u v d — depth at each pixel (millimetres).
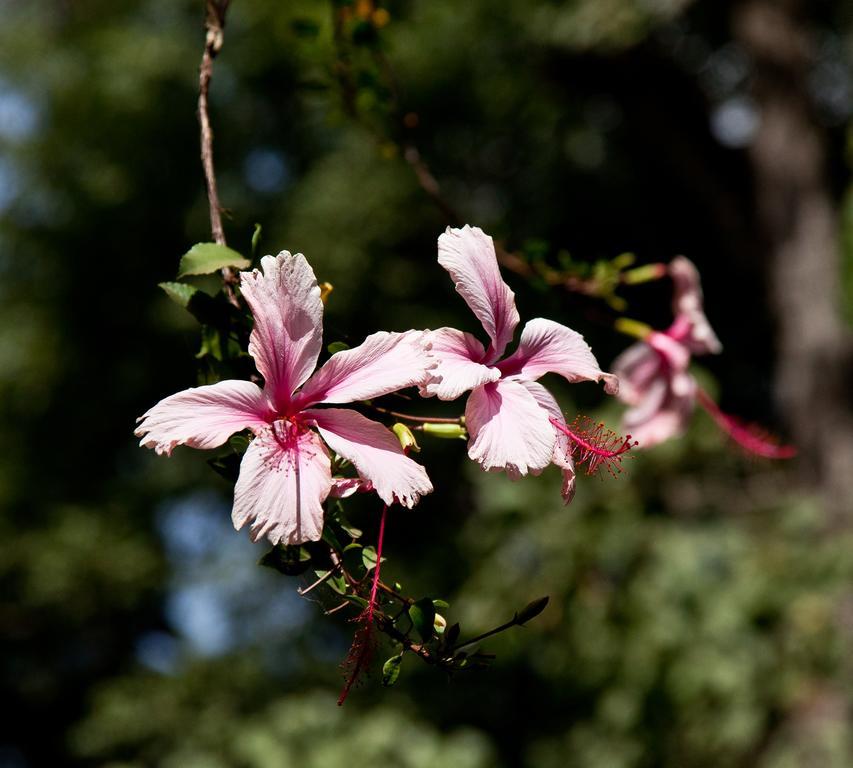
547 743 7215
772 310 8953
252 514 1449
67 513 11719
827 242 8703
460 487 9688
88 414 12031
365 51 3018
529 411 1595
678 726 6031
